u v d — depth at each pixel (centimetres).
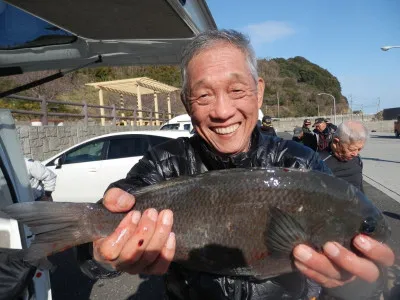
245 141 53
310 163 56
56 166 246
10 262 66
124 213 52
